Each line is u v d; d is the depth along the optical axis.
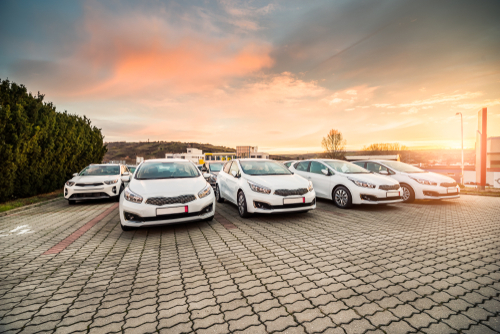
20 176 9.67
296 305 2.25
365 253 3.55
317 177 7.88
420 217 5.93
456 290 2.48
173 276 2.89
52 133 11.43
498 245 3.87
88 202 8.86
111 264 3.29
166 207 4.50
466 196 9.82
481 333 1.84
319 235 4.47
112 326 2.00
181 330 1.93
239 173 6.50
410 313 2.10
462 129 24.67
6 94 9.27
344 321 2.00
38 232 4.93
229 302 2.32
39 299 2.44
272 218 5.90
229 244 4.02
